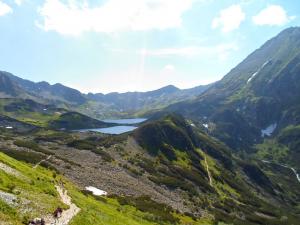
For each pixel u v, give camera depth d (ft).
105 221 214.48
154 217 341.00
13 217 135.64
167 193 490.49
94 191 374.22
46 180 254.27
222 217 479.82
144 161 640.99
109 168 507.30
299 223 609.42
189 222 382.22
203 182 641.40
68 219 166.30
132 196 410.93
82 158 527.81
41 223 140.97
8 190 166.91
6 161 236.22
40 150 496.64
